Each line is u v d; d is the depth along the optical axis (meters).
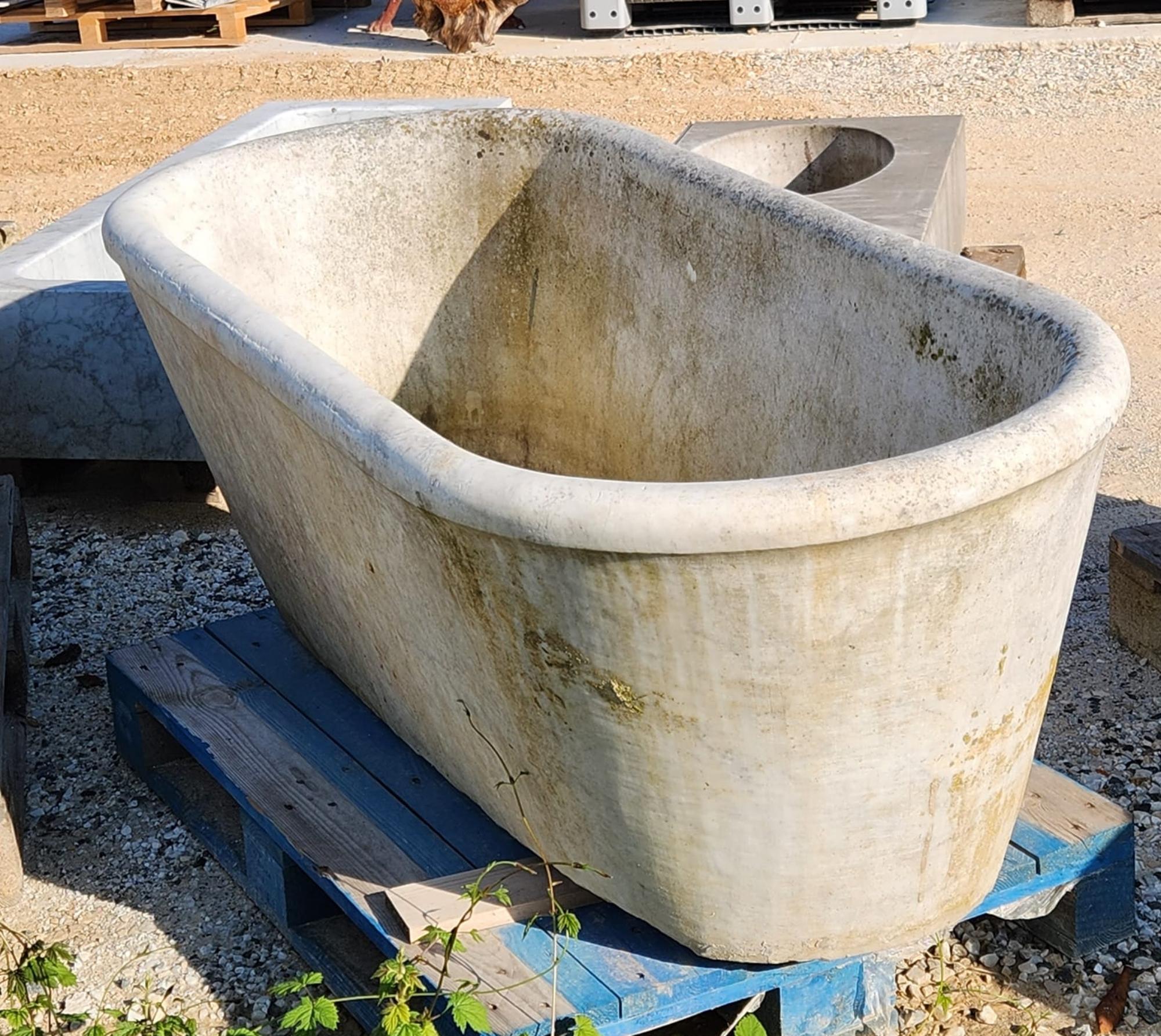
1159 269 5.70
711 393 3.10
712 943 2.08
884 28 9.32
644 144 3.23
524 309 3.62
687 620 1.77
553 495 1.75
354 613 2.57
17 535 3.81
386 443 1.95
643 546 1.71
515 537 1.79
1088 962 2.47
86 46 10.27
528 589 1.86
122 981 2.59
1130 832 2.37
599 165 3.34
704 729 1.86
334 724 2.83
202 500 4.46
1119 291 5.50
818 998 2.16
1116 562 3.32
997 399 2.23
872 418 2.60
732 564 1.71
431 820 2.51
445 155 3.59
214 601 3.89
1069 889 2.37
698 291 3.08
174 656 3.11
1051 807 2.40
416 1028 1.96
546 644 1.91
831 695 1.82
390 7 10.18
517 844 2.43
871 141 4.94
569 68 9.06
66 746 3.29
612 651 1.84
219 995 2.54
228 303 2.46
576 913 2.24
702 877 2.01
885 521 1.67
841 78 8.54
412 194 3.62
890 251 2.51
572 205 3.45
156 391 4.11
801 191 5.20
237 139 5.33
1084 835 2.32
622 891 2.14
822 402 2.74
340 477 2.21
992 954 2.49
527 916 2.23
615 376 3.41
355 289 3.64
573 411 3.57
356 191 3.60
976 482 1.69
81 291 4.05
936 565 1.74
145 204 3.11
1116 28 8.89
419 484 1.88
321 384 2.14
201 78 9.41
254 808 2.57
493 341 3.69
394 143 3.60
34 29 10.93
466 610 2.02
